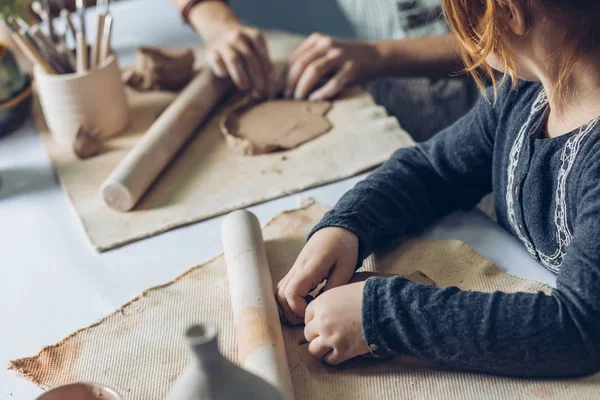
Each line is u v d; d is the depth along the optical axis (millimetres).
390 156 1084
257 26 1766
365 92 1335
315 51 1336
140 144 1104
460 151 955
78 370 766
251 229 899
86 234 996
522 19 678
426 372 734
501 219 949
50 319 851
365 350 725
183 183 1107
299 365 757
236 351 779
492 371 708
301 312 792
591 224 669
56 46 1272
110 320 834
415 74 1421
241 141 1163
